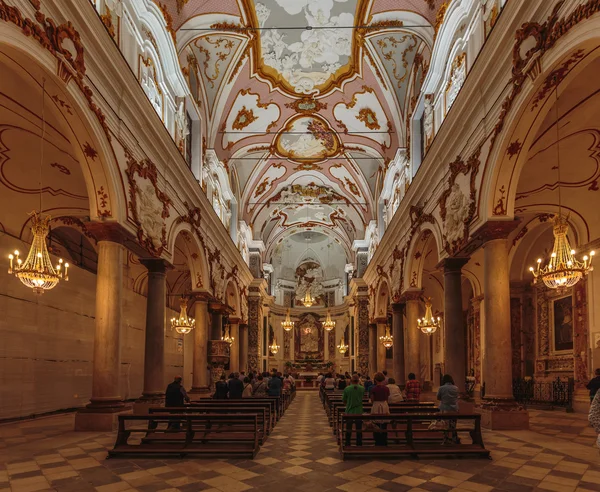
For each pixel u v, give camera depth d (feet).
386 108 61.26
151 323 38.88
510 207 30.04
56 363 41.73
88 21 25.36
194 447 23.81
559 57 21.99
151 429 24.04
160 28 38.78
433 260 63.26
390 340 76.89
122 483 18.16
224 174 66.85
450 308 38.93
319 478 19.01
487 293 30.45
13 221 38.75
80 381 45.83
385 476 19.19
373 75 57.98
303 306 142.72
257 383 47.47
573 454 22.49
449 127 36.42
